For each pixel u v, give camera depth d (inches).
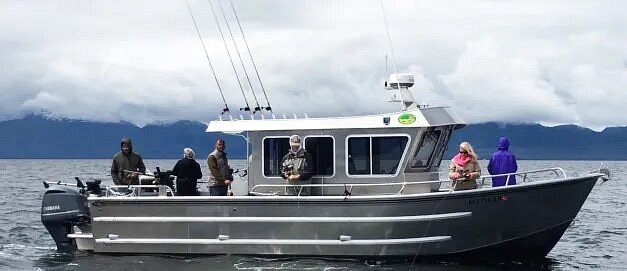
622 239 875.4
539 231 650.2
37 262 681.6
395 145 659.4
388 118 657.6
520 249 661.3
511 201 636.7
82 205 709.9
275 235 648.4
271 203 647.1
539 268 657.0
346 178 666.2
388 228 632.4
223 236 655.8
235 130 690.2
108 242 680.4
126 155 724.0
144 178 693.9
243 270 617.0
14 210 1225.4
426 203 630.5
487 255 661.3
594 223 1050.1
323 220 637.9
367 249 638.5
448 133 682.2
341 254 643.5
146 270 627.5
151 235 671.1
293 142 655.8
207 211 658.8
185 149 698.2
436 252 641.6
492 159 658.8
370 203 632.4
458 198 631.2
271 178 682.2
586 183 647.1
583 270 656.4
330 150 669.9
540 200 641.0
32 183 2268.7
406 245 636.1
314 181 670.5
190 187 691.4
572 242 848.3
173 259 661.9
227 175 687.7
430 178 674.2
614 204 1414.9
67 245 716.0
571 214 650.8
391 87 676.1
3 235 896.9
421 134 654.5
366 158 663.1
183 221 662.5
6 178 2716.5
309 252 646.5
